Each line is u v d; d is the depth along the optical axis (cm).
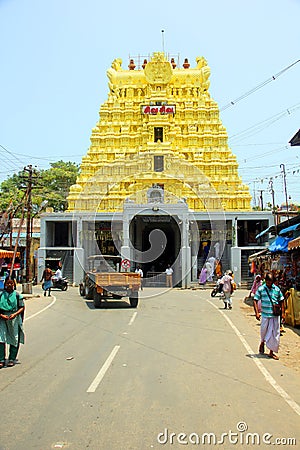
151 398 644
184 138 3994
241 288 3322
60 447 473
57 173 5856
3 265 3231
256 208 5103
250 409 597
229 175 3869
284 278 1605
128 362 883
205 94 4200
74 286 3316
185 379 755
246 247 3394
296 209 3509
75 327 1370
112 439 494
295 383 740
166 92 4059
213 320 1553
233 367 850
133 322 1473
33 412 582
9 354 909
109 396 654
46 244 3541
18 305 891
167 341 1126
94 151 3956
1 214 3744
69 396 654
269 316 952
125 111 4091
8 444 480
